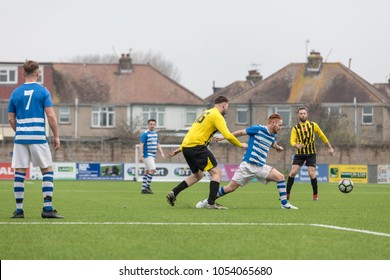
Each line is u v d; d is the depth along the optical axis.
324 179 128.12
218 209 41.88
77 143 138.62
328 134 147.25
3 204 47.12
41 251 22.09
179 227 29.14
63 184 98.69
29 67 34.03
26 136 33.69
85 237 25.34
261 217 35.09
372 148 143.62
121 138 152.88
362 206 47.47
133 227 29.08
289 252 21.66
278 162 138.38
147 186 68.81
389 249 22.66
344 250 22.12
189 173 120.50
